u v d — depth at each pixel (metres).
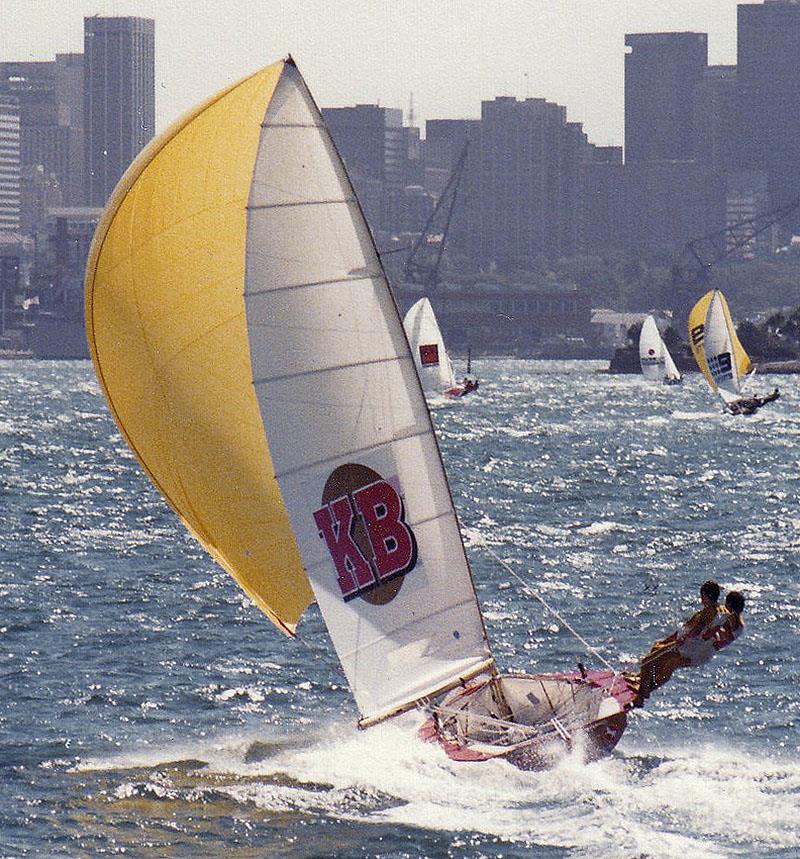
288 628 86.88
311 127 83.69
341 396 84.94
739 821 76.62
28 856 75.50
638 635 125.62
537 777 82.62
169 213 82.56
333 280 84.44
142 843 76.94
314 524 84.81
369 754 87.12
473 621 88.19
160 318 83.38
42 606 136.62
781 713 99.00
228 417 84.44
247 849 76.00
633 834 74.81
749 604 137.12
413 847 75.00
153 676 111.00
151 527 196.38
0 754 91.31
